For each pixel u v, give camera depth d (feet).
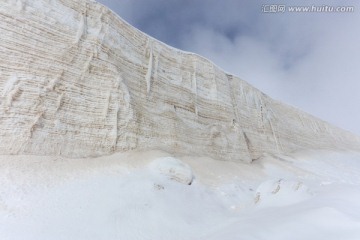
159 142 64.59
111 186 42.37
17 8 48.85
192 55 92.68
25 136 42.60
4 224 28.71
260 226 26.23
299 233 22.39
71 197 36.68
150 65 73.15
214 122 86.22
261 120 112.57
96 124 53.31
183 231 36.55
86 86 54.54
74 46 55.42
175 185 50.21
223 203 52.90
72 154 47.16
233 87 107.45
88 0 62.95
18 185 35.42
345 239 18.84
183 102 79.25
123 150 55.57
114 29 66.18
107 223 33.50
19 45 47.26
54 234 28.81
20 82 45.06
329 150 147.95
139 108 63.82
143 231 34.19
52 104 47.98
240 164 82.64
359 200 29.86
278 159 103.71
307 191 43.47
